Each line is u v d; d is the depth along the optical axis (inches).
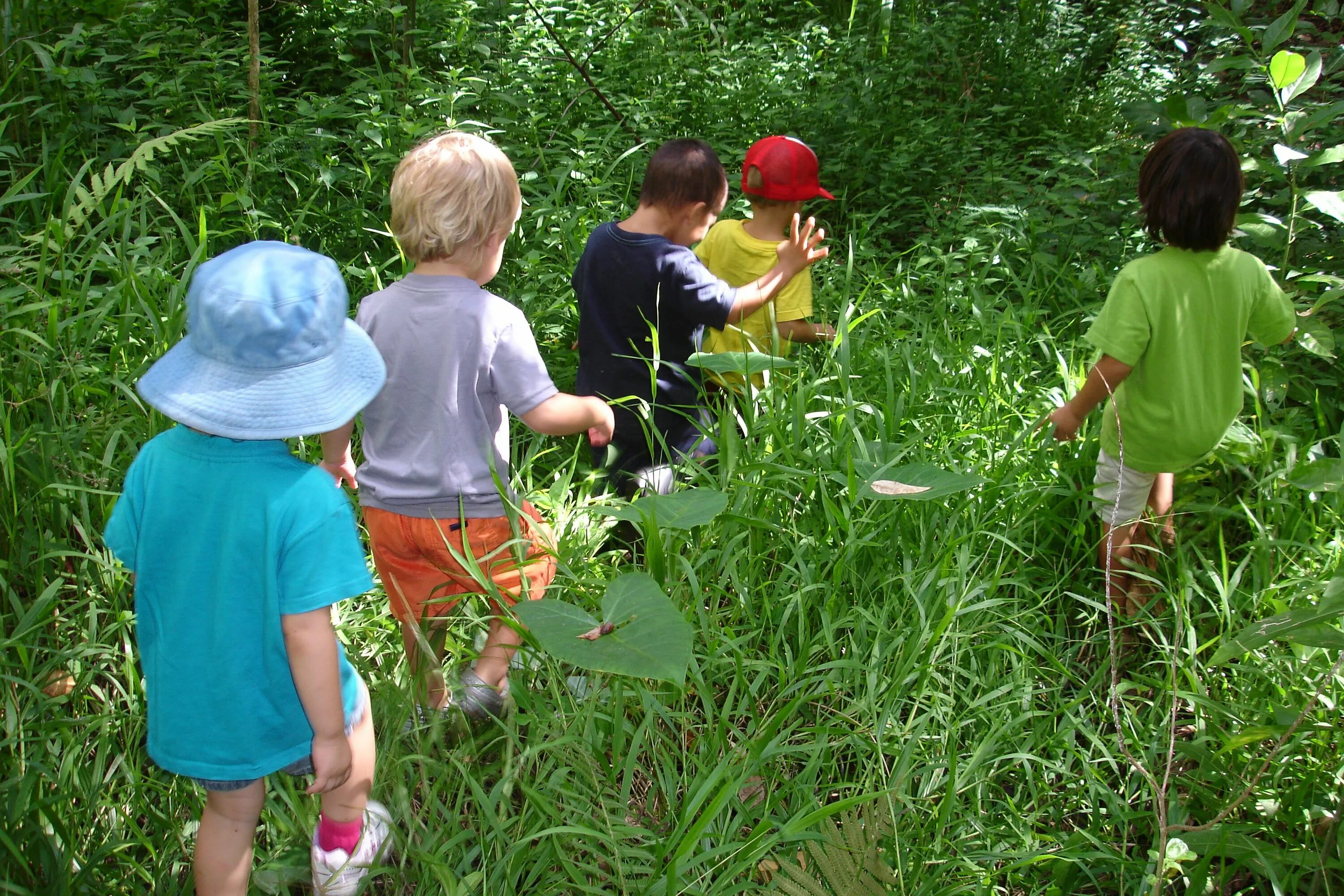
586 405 96.4
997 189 207.5
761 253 136.5
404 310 91.4
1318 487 102.2
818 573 108.0
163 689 70.3
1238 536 126.6
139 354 124.8
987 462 127.0
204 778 70.7
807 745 88.7
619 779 92.6
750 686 97.6
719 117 222.7
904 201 203.0
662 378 124.7
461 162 89.8
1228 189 104.1
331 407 67.3
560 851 76.7
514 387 92.0
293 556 66.9
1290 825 87.5
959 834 86.4
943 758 91.8
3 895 72.8
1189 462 113.9
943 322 155.8
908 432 130.7
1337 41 220.8
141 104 181.2
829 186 209.8
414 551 95.0
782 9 310.2
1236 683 102.3
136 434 113.3
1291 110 141.9
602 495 128.3
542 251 159.9
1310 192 135.9
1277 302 112.6
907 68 241.9
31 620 88.3
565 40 235.3
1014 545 110.1
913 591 101.5
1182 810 89.8
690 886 76.6
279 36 229.8
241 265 65.7
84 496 100.2
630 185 175.5
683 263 118.6
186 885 78.7
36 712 87.7
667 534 103.3
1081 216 188.9
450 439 92.0
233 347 64.9
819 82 245.1
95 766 83.0
